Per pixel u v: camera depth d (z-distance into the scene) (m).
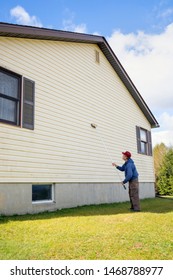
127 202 10.95
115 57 11.50
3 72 6.40
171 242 3.99
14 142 6.42
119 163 11.52
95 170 9.77
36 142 7.10
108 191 10.46
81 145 9.11
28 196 6.67
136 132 13.66
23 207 6.48
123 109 12.59
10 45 6.68
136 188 7.43
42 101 7.52
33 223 5.24
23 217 5.93
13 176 6.28
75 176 8.62
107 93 11.31
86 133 9.48
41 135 7.31
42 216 6.21
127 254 3.49
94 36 10.02
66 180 8.16
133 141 13.18
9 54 6.60
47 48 8.04
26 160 6.70
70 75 8.98
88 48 10.31
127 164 7.43
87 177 9.26
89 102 9.91
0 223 5.11
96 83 10.55
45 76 7.77
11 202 6.17
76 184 8.66
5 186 6.07
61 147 8.08
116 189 11.03
